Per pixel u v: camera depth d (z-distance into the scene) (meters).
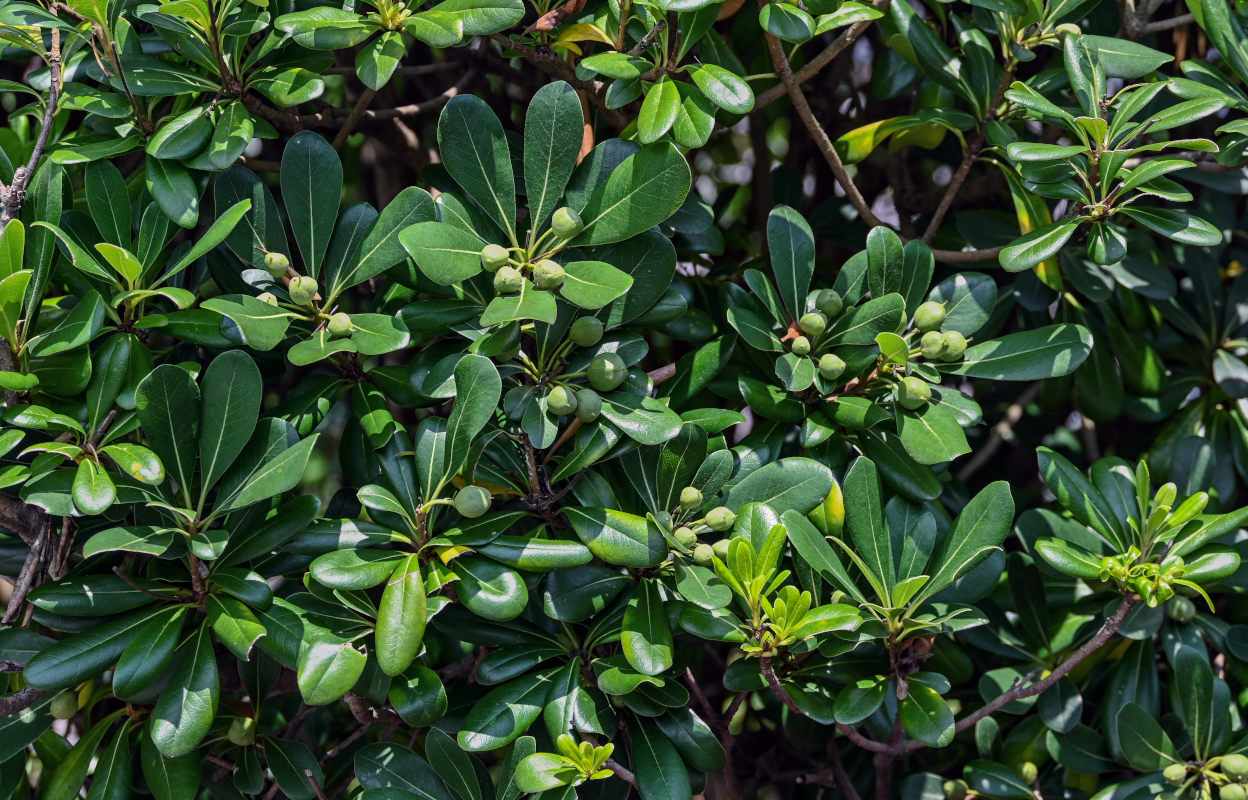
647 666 1.28
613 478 1.35
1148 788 1.39
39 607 1.27
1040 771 1.51
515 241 1.30
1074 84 1.36
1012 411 1.64
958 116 1.46
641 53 1.35
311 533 1.29
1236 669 1.48
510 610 1.26
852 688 1.32
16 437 1.25
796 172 1.62
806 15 1.34
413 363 1.34
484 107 1.30
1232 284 1.62
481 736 1.29
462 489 1.28
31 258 1.30
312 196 1.33
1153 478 1.57
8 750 1.33
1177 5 1.63
